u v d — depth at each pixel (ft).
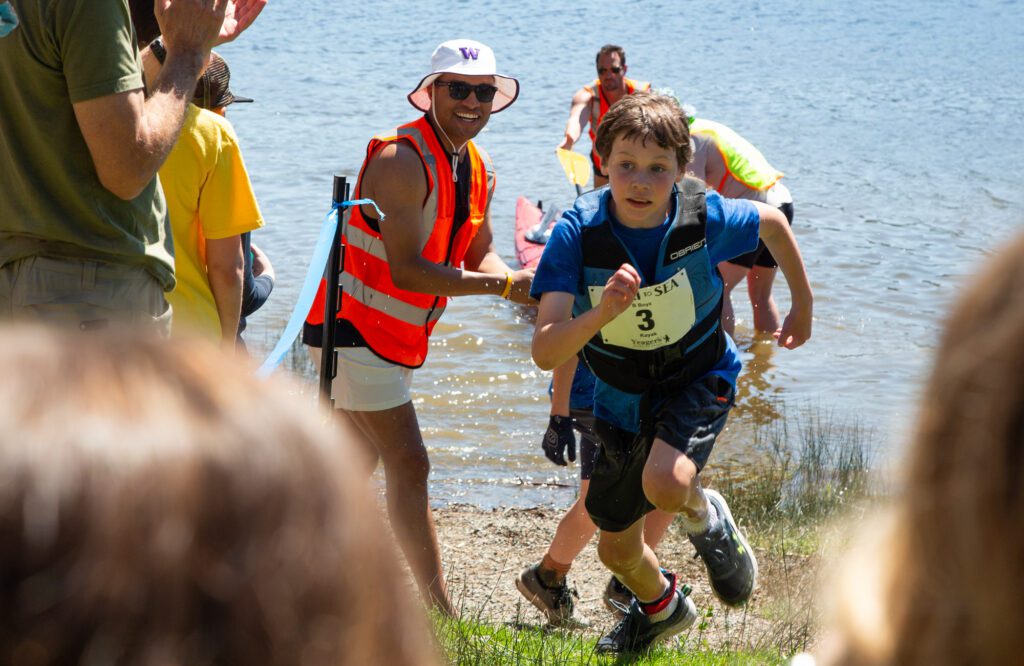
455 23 201.67
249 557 3.51
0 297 18.19
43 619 3.28
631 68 153.58
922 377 4.65
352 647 3.78
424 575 26.76
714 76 147.23
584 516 28.04
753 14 211.00
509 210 82.74
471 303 60.75
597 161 62.95
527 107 124.98
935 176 94.68
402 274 26.30
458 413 47.03
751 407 47.98
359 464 4.07
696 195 22.43
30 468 3.30
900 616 4.77
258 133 109.50
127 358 3.71
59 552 3.29
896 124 116.98
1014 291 4.29
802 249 73.26
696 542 23.84
